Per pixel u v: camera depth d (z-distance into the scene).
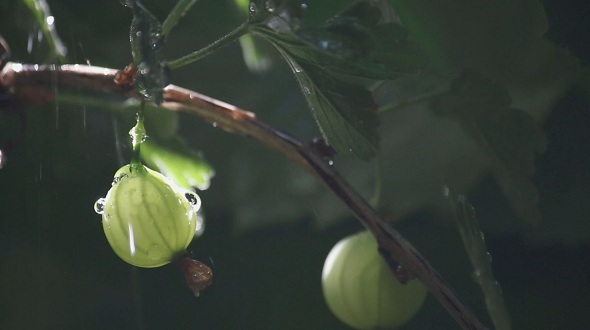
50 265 0.56
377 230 0.45
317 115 0.44
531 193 0.48
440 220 0.57
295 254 0.58
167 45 0.54
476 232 0.45
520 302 0.56
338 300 0.48
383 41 0.44
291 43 0.43
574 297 0.56
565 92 0.52
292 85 0.55
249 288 0.58
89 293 0.57
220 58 0.55
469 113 0.47
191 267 0.43
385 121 0.55
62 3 0.51
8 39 0.50
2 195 0.54
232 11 0.52
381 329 0.48
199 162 0.50
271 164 0.56
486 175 0.56
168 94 0.45
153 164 0.49
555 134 0.55
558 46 0.51
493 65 0.49
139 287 0.58
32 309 0.56
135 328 0.57
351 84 0.44
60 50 0.50
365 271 0.48
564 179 0.55
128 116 0.49
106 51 0.52
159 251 0.43
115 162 0.53
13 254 0.55
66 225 0.55
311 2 0.47
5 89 0.46
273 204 0.56
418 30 0.49
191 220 0.44
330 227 0.59
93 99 0.48
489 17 0.49
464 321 0.44
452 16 0.49
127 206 0.43
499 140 0.47
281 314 0.58
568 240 0.55
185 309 0.58
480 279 0.46
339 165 0.56
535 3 0.49
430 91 0.53
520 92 0.52
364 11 0.44
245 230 0.57
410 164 0.55
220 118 0.45
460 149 0.55
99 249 0.56
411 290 0.48
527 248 0.57
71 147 0.53
